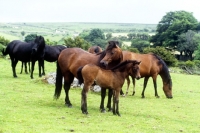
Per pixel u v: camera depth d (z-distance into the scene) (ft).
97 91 53.47
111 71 36.42
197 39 240.32
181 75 98.22
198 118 40.45
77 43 158.20
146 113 40.98
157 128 33.47
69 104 41.06
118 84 36.68
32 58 63.87
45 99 45.11
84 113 37.01
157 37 279.49
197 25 275.18
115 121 34.88
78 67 39.68
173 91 63.31
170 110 44.34
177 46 253.65
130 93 57.72
